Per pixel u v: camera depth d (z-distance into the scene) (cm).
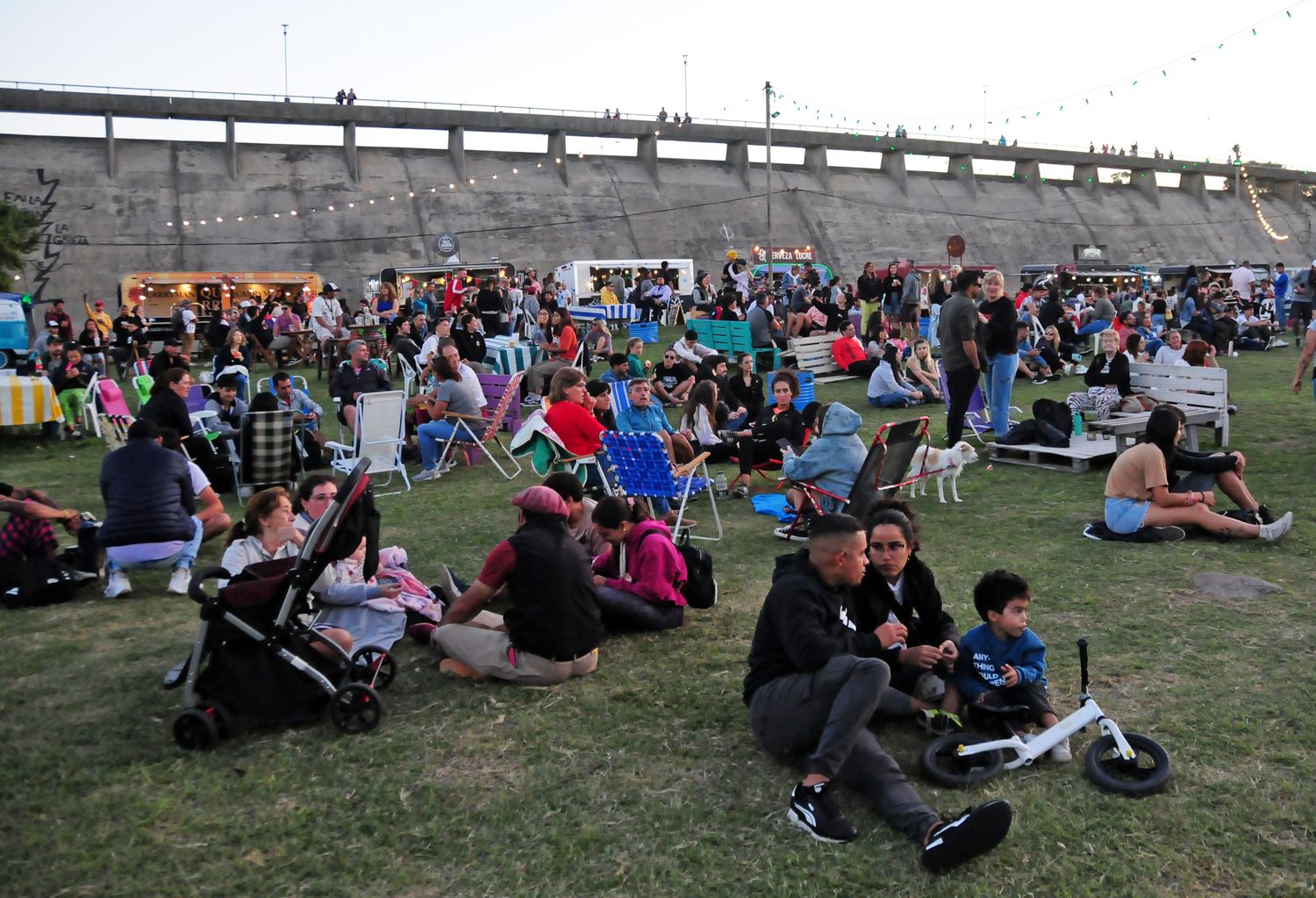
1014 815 382
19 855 374
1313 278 2180
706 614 629
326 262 4750
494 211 5294
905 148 6575
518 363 1739
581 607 521
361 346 1256
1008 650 451
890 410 1502
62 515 696
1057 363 1772
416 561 772
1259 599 598
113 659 577
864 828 378
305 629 485
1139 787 390
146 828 392
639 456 768
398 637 557
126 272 4356
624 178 5831
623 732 465
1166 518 730
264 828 389
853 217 6297
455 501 985
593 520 599
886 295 2456
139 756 453
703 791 410
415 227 5053
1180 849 357
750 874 353
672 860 362
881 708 457
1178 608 592
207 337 2370
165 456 706
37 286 4181
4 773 438
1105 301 2283
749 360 1210
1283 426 1179
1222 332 2072
